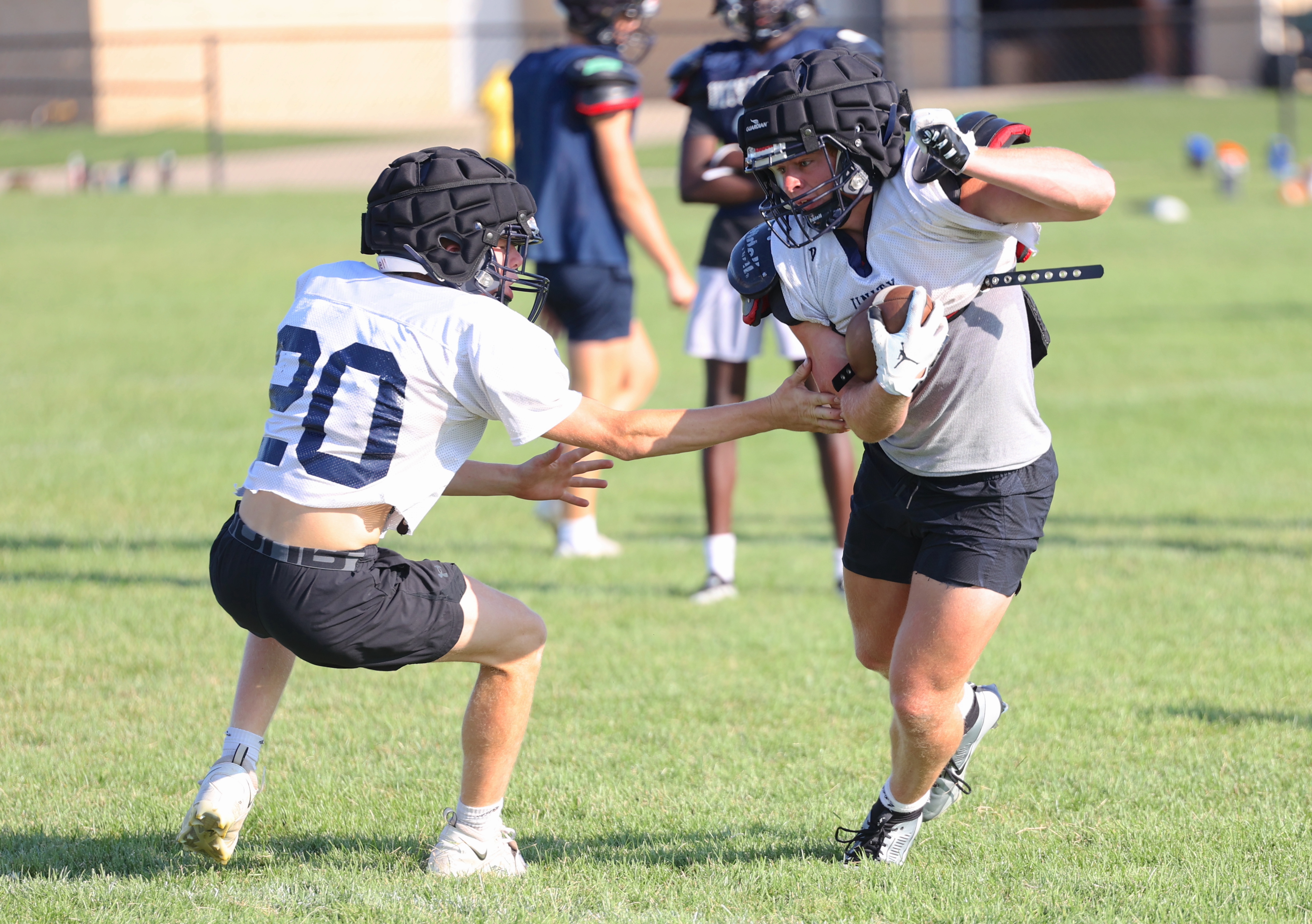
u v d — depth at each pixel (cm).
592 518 2834
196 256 7231
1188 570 2611
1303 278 6544
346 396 1188
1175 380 4597
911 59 14738
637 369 2844
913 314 1134
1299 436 3847
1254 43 15262
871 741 1773
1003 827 1484
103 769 1641
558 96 2673
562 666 2091
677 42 14375
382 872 1352
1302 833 1445
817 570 2733
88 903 1258
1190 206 8856
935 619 1275
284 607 1191
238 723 1312
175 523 2953
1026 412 1273
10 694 1914
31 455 3544
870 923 1248
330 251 7369
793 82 1176
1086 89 14962
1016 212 1159
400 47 13588
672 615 2381
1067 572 2608
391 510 1227
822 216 1212
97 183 9762
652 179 9588
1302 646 2141
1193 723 1802
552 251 2717
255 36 12925
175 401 4281
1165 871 1350
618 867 1375
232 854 1312
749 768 1672
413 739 1777
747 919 1252
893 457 1305
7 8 12281
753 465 3831
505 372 1187
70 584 2458
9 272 6712
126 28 12400
